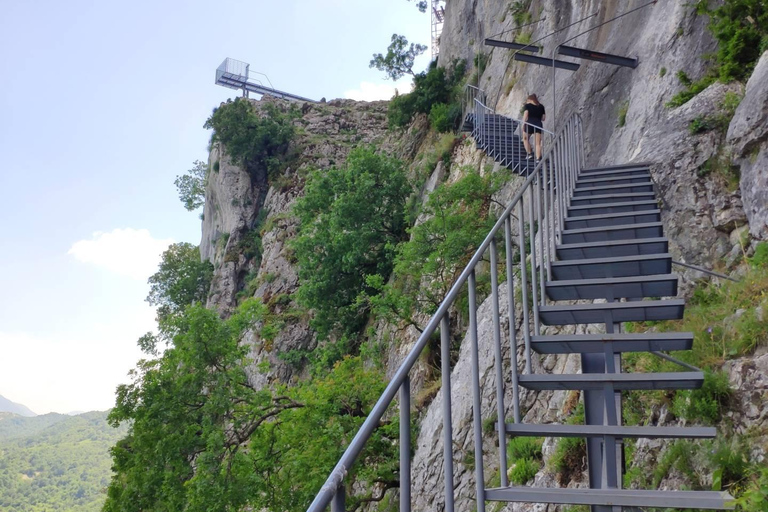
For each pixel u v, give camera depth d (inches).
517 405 174.2
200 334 807.1
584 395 250.2
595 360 263.1
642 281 228.1
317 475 682.8
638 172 430.9
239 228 2301.9
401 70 1892.2
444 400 126.3
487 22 1384.1
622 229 299.0
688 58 534.9
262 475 738.2
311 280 1338.6
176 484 717.9
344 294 1317.7
